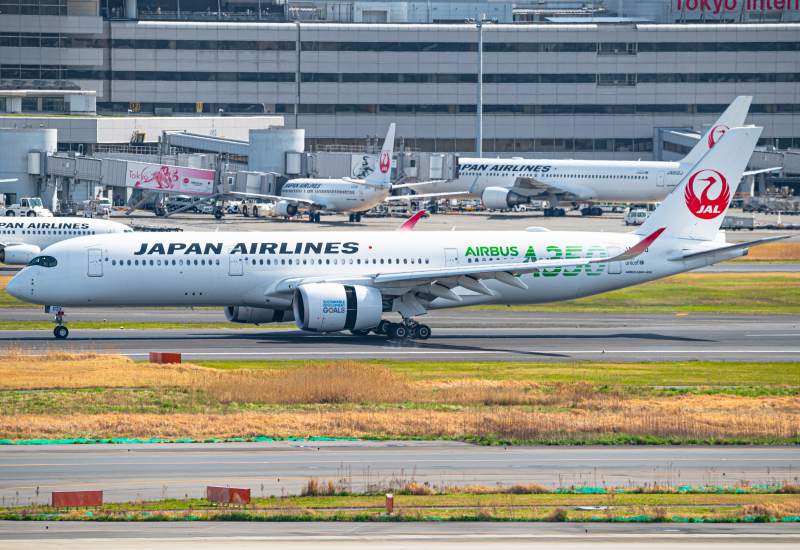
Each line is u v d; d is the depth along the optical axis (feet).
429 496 306.14
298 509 283.59
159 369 565.53
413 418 443.32
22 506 288.10
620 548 240.32
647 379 563.89
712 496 310.24
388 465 353.31
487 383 533.14
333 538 249.14
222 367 587.68
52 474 331.57
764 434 417.69
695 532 260.42
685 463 364.58
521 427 422.82
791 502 301.22
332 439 402.11
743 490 318.65
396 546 239.91
